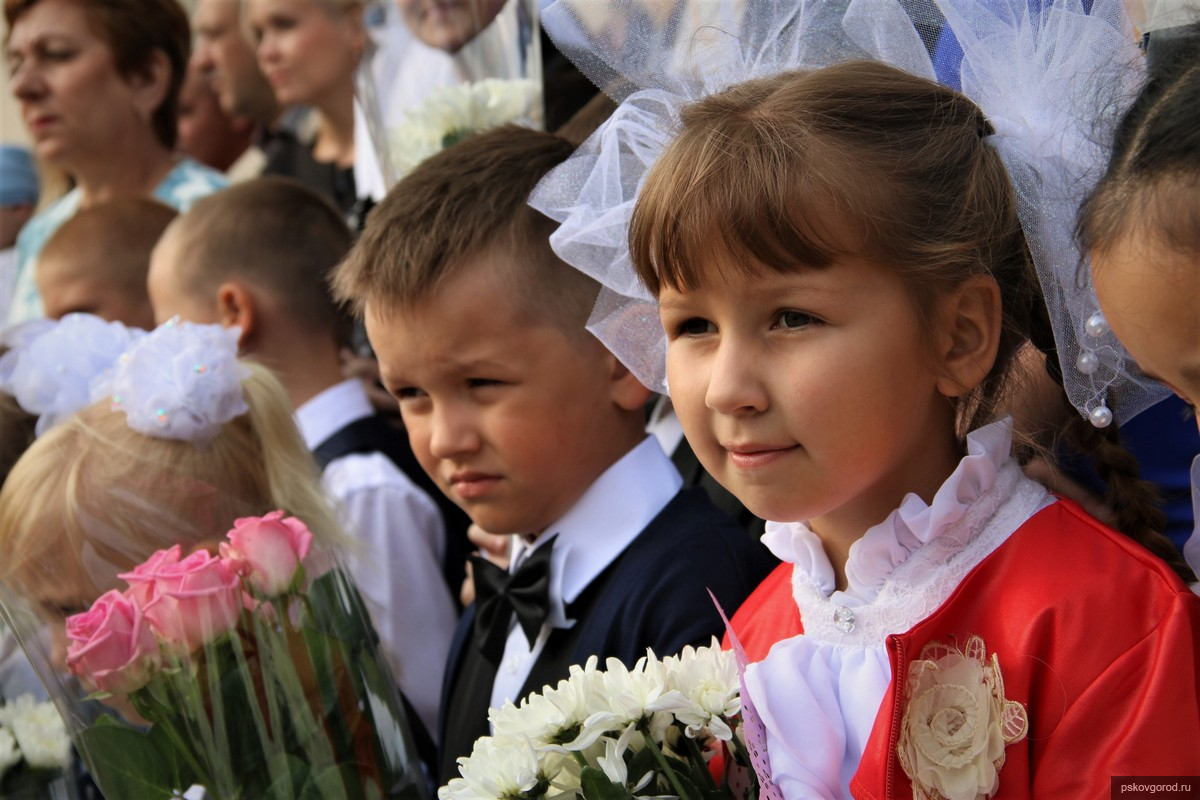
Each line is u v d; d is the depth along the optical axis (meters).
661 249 1.34
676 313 1.38
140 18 4.06
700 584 1.92
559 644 2.00
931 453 1.43
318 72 3.95
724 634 1.88
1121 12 1.47
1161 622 1.27
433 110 2.79
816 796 1.34
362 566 2.72
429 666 2.73
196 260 3.07
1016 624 1.32
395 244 1.97
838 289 1.29
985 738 1.29
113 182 4.12
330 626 1.71
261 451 1.93
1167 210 1.12
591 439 2.01
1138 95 1.30
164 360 1.88
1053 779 1.26
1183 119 1.14
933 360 1.35
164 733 1.61
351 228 3.46
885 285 1.31
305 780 1.62
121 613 1.61
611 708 1.35
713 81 1.65
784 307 1.31
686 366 1.38
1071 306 1.40
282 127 4.76
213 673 1.60
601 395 2.01
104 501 1.78
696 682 1.40
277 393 1.99
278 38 3.96
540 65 2.90
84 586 1.75
